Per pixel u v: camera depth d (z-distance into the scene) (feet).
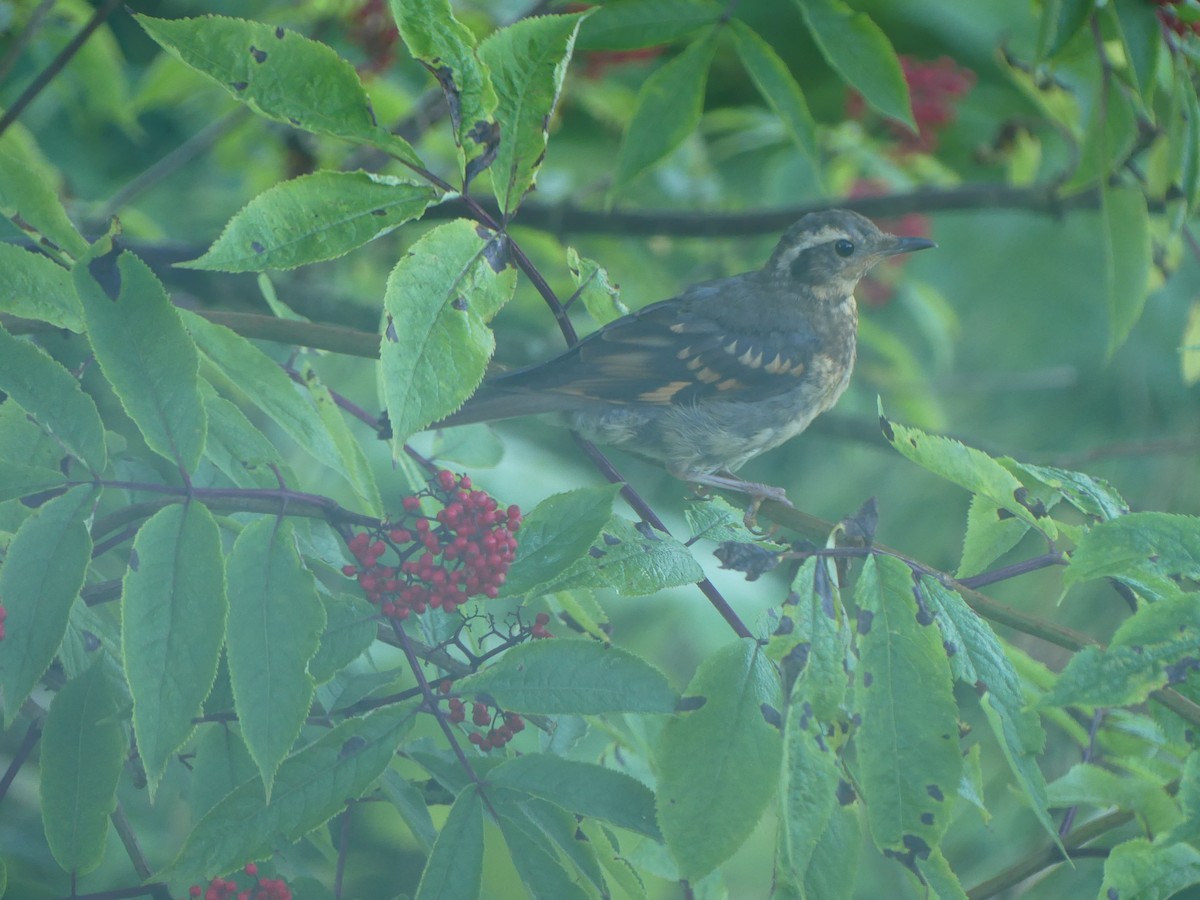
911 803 16.11
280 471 20.51
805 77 54.34
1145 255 26.35
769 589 45.93
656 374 34.35
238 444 20.39
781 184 44.73
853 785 17.80
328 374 40.68
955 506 51.49
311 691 15.66
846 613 17.02
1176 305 54.24
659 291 44.34
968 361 55.83
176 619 15.48
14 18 37.32
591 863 17.52
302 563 16.05
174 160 40.45
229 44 16.58
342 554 22.52
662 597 42.80
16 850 29.25
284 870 22.04
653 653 43.11
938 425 47.57
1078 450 54.19
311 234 16.76
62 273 18.57
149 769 14.93
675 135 26.86
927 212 39.27
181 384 16.25
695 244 48.98
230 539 21.58
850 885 16.26
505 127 17.46
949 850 35.70
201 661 15.38
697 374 34.81
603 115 43.14
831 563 17.24
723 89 52.75
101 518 19.61
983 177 52.11
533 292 43.32
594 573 17.97
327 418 20.79
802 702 16.10
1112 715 24.14
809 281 37.88
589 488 18.52
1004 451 43.70
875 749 16.28
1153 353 54.29
